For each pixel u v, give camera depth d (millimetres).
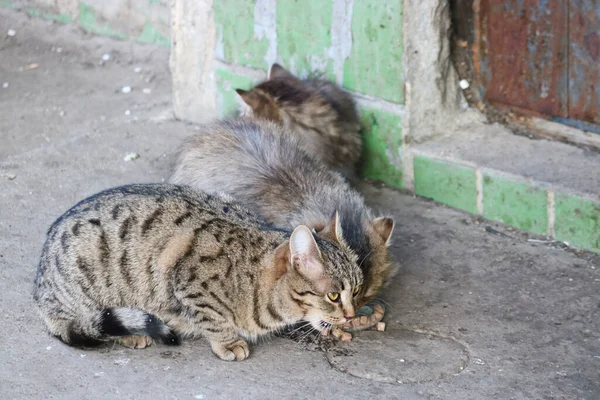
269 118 8016
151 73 11438
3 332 5977
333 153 8062
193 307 5570
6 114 10320
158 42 11844
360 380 5496
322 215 6270
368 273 5891
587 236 6922
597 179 7043
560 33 7449
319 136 7965
